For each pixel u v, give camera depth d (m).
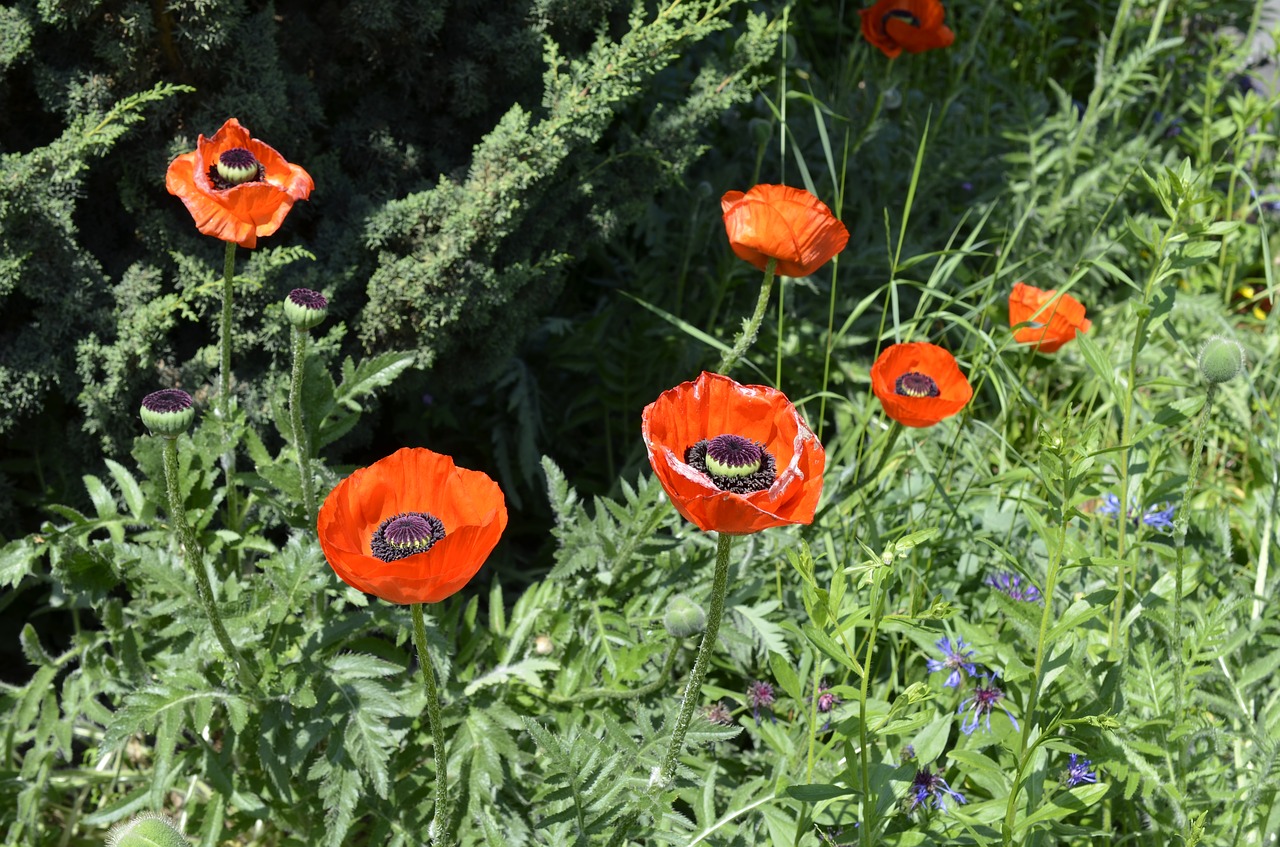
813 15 6.02
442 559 1.75
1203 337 4.83
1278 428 3.59
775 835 2.32
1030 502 3.16
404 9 3.51
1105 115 5.74
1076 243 5.33
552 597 3.19
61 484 3.51
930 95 5.89
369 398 3.64
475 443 4.29
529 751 3.03
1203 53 6.44
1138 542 2.77
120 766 3.17
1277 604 3.05
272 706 2.68
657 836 2.35
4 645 3.63
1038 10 6.45
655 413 1.90
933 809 2.49
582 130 3.54
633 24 3.52
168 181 2.55
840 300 4.86
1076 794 2.12
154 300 3.24
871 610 1.92
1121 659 2.56
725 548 1.85
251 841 3.13
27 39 3.16
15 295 3.33
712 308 4.69
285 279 3.46
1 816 2.99
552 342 4.35
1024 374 3.68
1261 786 2.45
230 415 2.88
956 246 5.35
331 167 3.65
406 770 2.93
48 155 3.08
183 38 3.21
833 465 3.80
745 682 3.32
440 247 3.45
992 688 2.76
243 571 3.40
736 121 5.04
